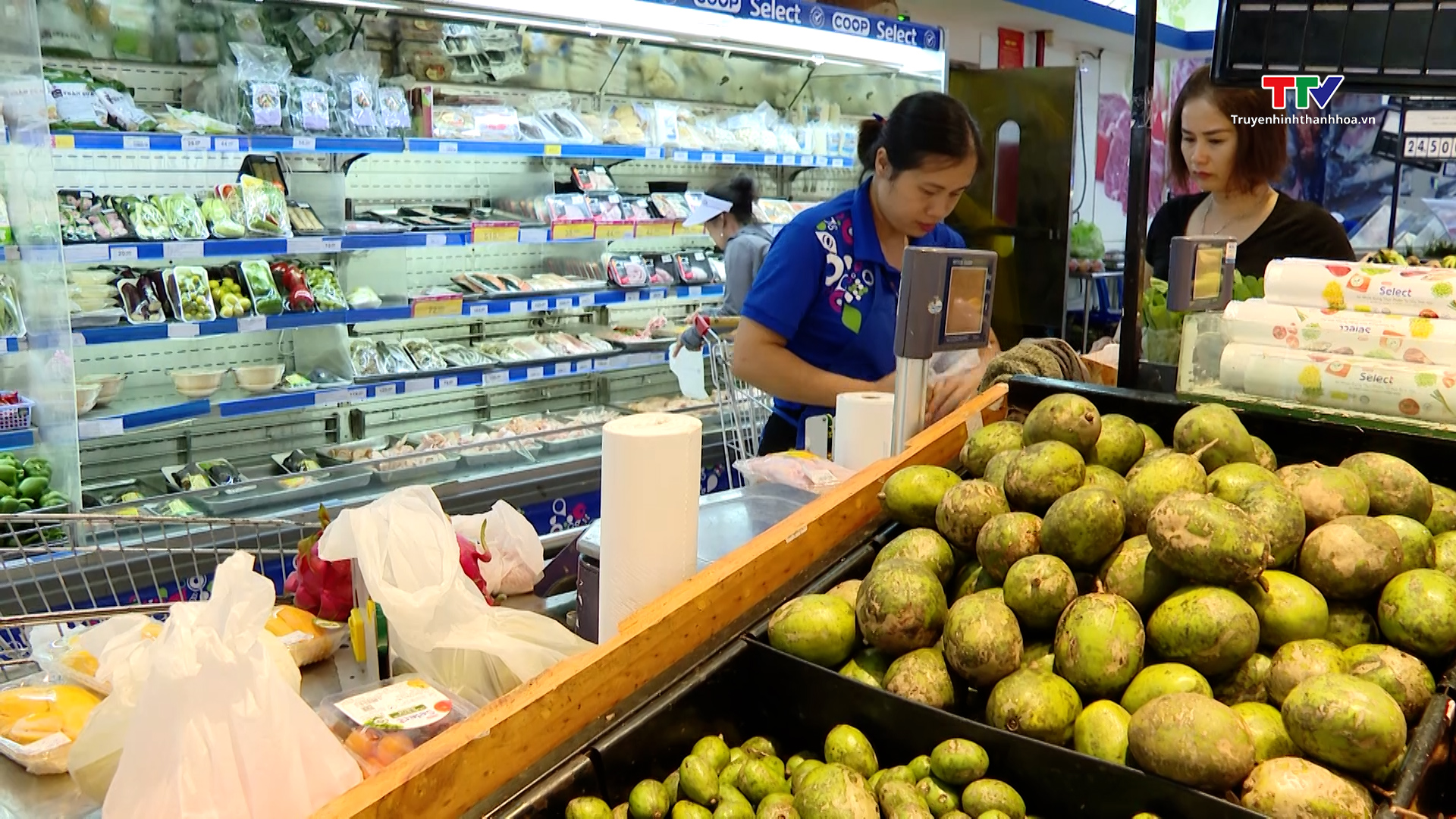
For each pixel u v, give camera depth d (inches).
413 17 146.0
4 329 107.3
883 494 56.1
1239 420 54.5
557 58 164.7
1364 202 244.2
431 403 159.0
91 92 115.6
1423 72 66.4
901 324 62.3
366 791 35.2
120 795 42.5
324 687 61.4
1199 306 63.1
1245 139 127.3
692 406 169.5
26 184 104.7
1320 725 36.9
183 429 135.1
